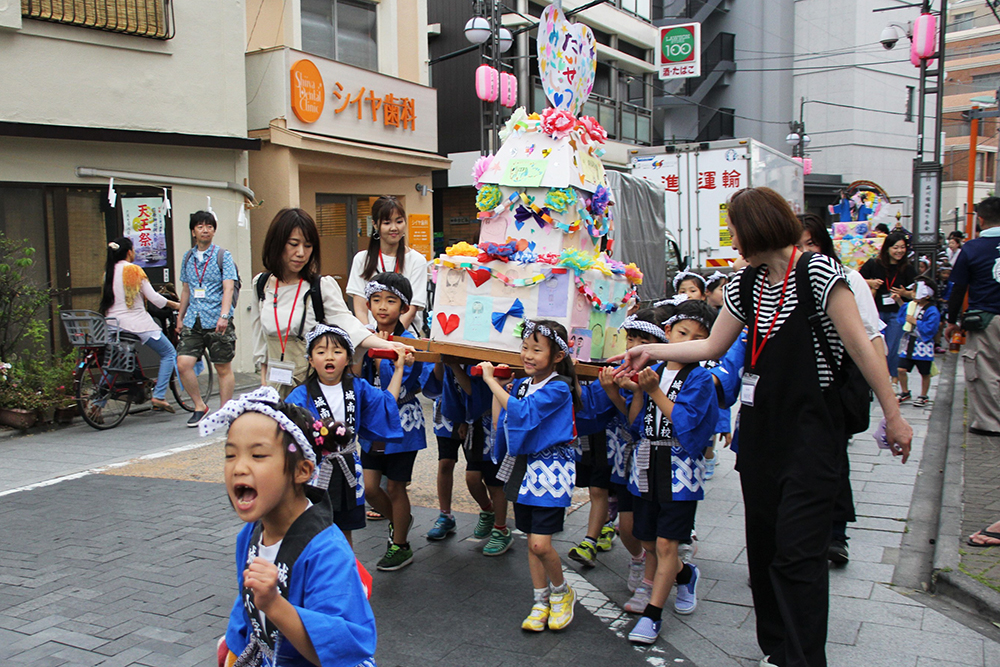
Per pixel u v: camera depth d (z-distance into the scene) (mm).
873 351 3057
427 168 15531
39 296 8461
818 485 3076
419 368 4758
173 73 10445
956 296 7359
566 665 3584
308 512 2162
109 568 4613
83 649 3666
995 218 7145
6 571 4566
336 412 3902
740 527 5391
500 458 4043
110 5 9672
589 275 4742
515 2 19547
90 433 8148
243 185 11461
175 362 8867
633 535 4137
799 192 17344
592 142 5168
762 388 3213
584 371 4492
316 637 1914
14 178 9086
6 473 6629
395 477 4613
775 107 35469
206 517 5512
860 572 4586
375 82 13875
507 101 14641
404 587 4457
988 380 7391
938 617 3998
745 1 35062
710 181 13156
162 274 10578
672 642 3816
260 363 4738
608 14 22750
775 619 3389
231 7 11086
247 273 11484
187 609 4086
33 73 9078
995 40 37250
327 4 13953
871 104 35219
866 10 34250
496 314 4762
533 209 4781
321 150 12711
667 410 3742
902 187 37000
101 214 9969
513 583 4523
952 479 6027
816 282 3098
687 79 34719
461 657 3654
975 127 18141
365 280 6008
